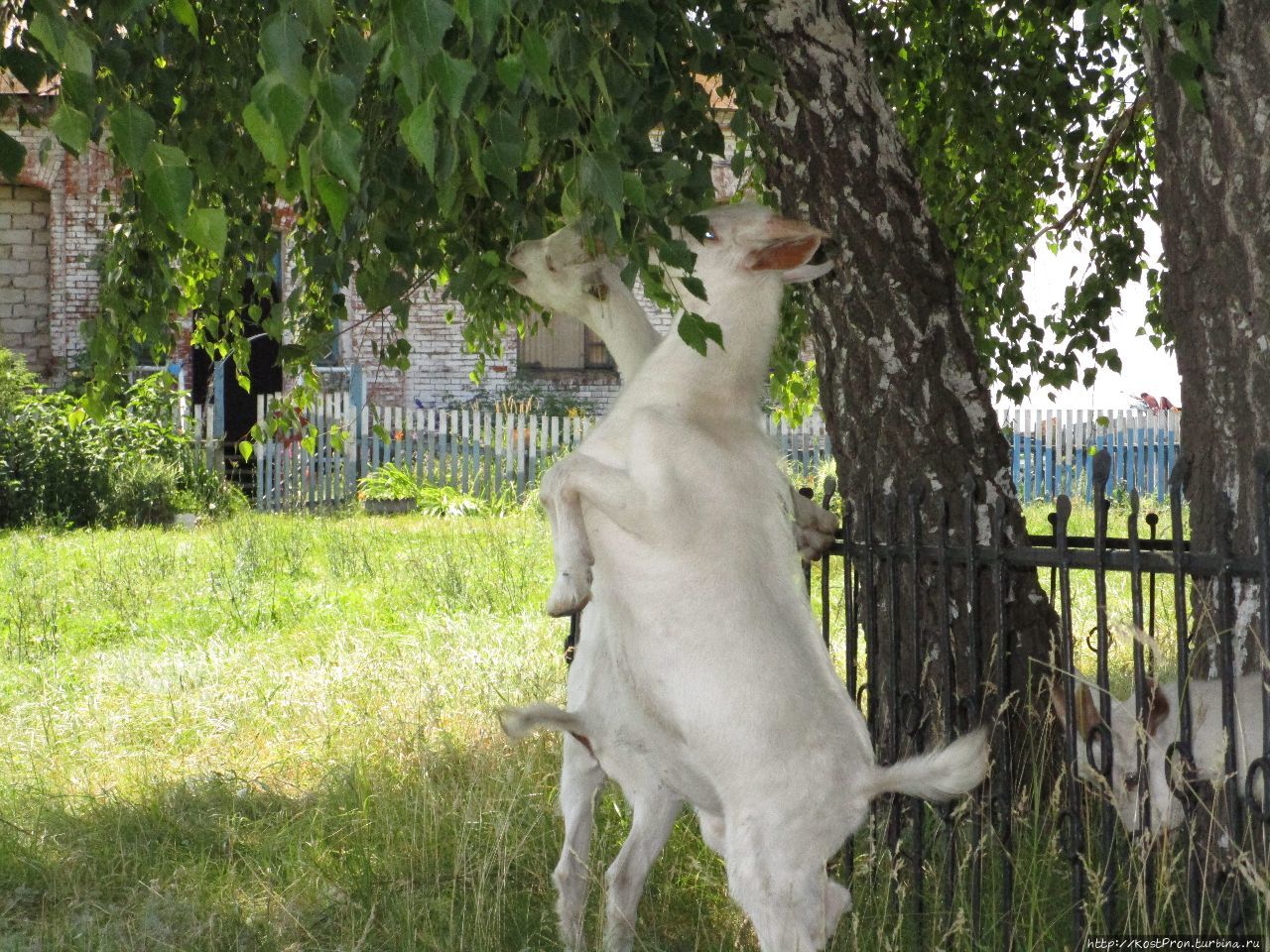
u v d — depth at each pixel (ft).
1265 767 9.04
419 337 58.44
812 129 13.87
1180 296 11.89
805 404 23.03
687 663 9.85
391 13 6.70
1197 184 11.48
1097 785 10.43
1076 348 22.29
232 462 53.21
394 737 18.49
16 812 15.65
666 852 14.10
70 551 37.11
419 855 14.07
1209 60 10.14
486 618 27.07
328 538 38.42
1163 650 21.30
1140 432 53.36
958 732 13.41
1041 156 22.47
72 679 22.35
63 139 6.60
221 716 19.98
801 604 10.28
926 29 21.76
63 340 55.88
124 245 17.24
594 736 11.09
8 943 11.84
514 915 12.67
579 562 10.03
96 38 7.43
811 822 9.59
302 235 17.98
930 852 12.87
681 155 11.60
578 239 12.33
